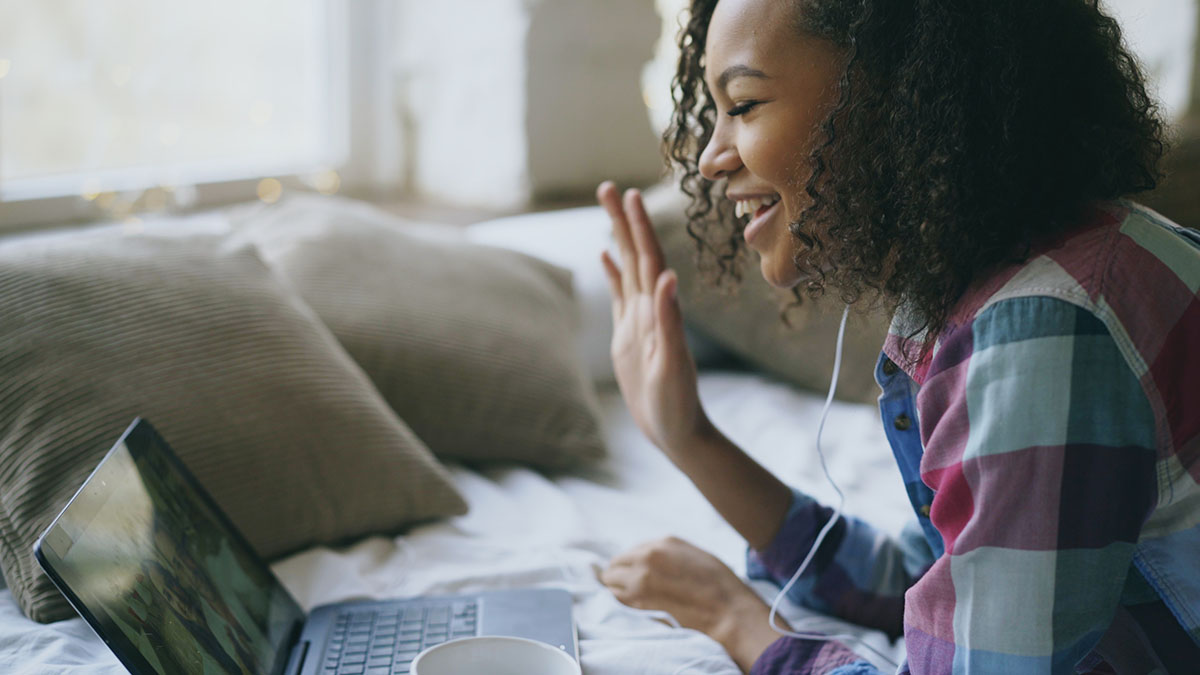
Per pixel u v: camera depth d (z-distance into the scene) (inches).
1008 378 25.0
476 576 41.2
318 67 95.3
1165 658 29.5
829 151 28.5
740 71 29.5
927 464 27.1
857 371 65.9
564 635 35.8
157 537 32.6
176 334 43.4
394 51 97.5
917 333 28.4
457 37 96.9
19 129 76.2
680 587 39.8
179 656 29.1
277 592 38.0
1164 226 28.1
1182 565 27.0
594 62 100.6
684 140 40.9
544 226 75.3
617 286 45.2
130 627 27.7
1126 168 28.8
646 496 53.6
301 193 94.0
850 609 41.4
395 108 99.5
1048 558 24.7
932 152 26.6
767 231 32.5
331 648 35.7
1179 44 145.0
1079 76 27.7
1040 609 24.9
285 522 42.8
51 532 26.8
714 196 46.1
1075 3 27.7
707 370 71.6
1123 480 24.8
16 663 32.9
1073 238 26.4
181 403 41.6
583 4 97.6
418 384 53.1
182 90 86.3
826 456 57.4
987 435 25.1
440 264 59.6
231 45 88.9
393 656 34.9
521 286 61.5
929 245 26.5
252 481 42.2
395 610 37.9
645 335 42.8
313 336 48.0
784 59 28.9
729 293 44.4
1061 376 24.6
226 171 88.4
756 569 43.4
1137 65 29.2
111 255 45.4
